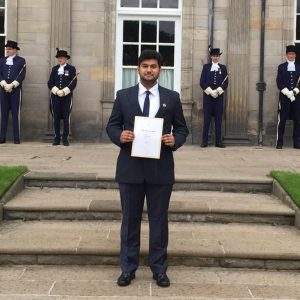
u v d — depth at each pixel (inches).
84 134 460.4
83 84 458.0
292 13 455.2
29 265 197.9
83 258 198.4
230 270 195.9
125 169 175.3
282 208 241.9
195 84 458.9
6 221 236.8
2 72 436.1
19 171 278.8
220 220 238.7
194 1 455.2
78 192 269.3
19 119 446.6
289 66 436.8
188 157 371.9
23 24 454.0
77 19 456.1
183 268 196.5
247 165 333.1
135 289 174.9
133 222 178.5
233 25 453.7
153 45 469.1
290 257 196.4
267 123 460.1
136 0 468.1
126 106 174.2
